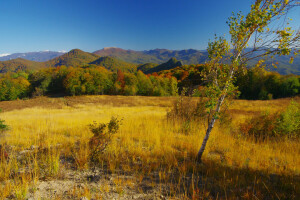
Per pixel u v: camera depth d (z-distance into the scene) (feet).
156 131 23.53
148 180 10.84
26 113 72.84
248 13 11.55
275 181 11.77
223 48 12.98
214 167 13.16
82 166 12.23
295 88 170.50
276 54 10.53
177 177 11.52
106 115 55.01
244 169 13.07
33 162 11.80
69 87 210.59
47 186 9.41
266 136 24.08
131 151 15.57
